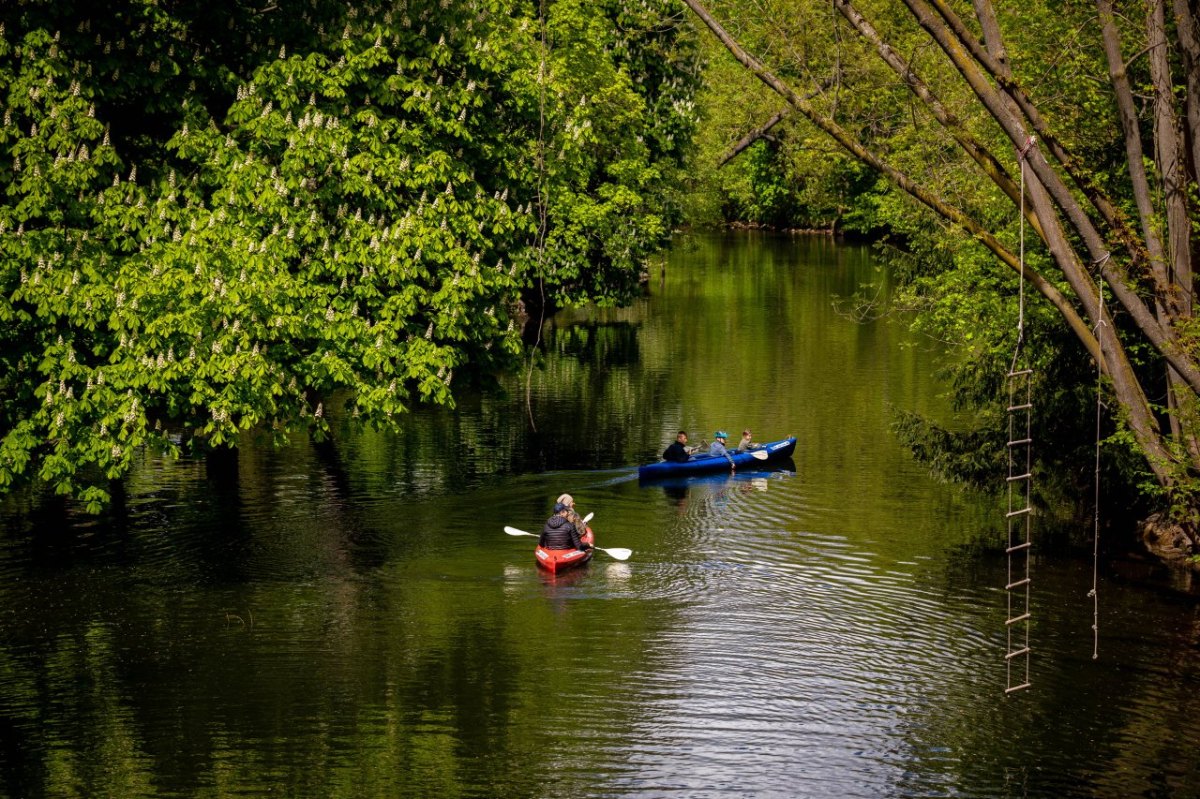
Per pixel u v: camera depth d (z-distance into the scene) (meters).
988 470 55.59
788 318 119.19
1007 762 32.41
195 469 62.69
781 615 43.41
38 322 37.75
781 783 31.19
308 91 42.56
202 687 37.09
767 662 39.19
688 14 77.75
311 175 41.16
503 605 44.44
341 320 40.62
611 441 69.81
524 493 59.19
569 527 49.16
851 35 48.22
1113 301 48.03
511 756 32.62
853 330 110.88
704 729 34.41
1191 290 39.44
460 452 67.38
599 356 98.69
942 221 51.06
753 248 196.75
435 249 41.59
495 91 46.53
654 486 61.09
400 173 41.91
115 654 39.50
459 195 44.25
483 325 44.19
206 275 38.12
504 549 50.75
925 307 57.28
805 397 81.50
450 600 45.00
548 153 49.53
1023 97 36.56
